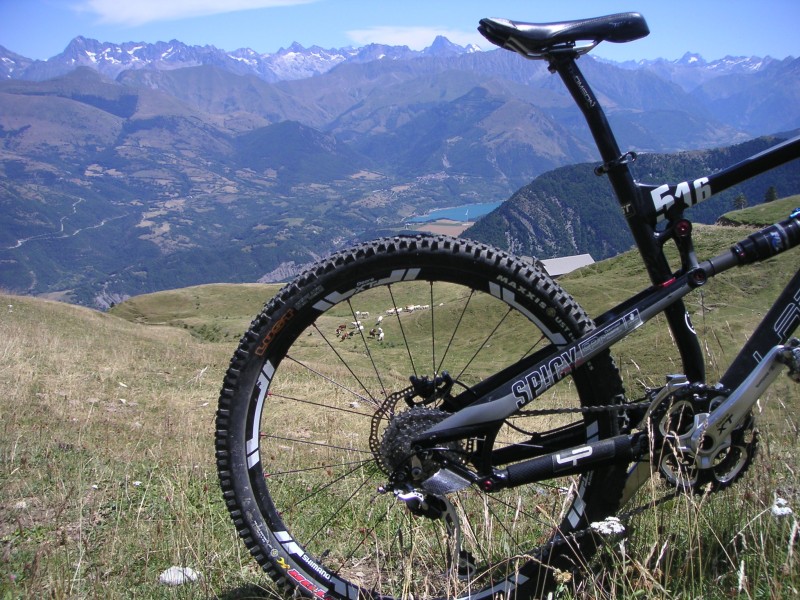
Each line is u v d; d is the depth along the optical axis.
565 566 1.28
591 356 1.27
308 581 1.25
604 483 1.30
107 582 1.40
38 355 5.49
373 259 1.24
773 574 1.17
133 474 2.17
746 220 24.95
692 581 1.16
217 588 1.39
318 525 1.69
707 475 1.30
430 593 1.32
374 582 1.39
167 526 1.66
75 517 1.73
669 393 1.28
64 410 3.62
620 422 1.31
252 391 1.24
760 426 1.64
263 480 1.25
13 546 1.56
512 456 1.31
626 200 1.31
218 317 57.94
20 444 2.54
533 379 1.27
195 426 3.74
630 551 1.30
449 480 1.26
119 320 17.11
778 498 1.34
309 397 4.74
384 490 1.28
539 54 1.28
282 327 1.24
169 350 7.89
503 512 1.62
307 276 1.24
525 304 1.28
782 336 1.34
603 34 1.26
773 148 1.28
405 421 1.29
